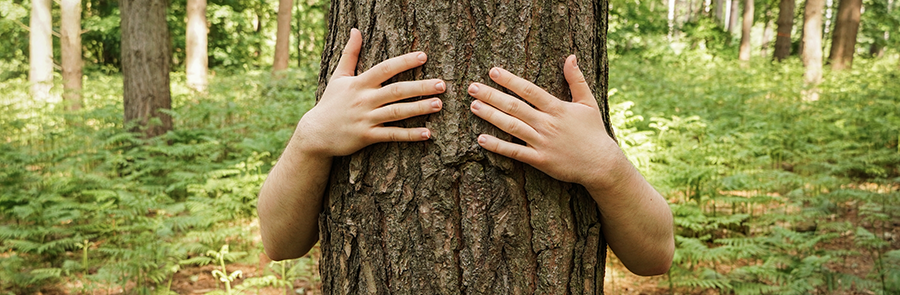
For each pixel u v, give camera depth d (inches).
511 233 39.6
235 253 143.0
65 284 148.6
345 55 41.8
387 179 40.5
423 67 39.6
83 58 770.2
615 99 276.2
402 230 40.6
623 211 40.6
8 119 300.2
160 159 227.5
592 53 43.2
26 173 204.1
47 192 187.9
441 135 39.3
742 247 141.1
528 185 39.6
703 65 565.0
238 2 794.2
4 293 141.1
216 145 243.9
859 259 164.7
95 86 466.0
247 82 453.1
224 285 149.9
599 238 44.6
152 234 149.1
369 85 38.9
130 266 139.3
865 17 873.5
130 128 267.1
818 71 496.7
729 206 198.8
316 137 39.8
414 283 40.7
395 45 40.3
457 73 39.1
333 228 43.7
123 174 213.2
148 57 277.9
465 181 39.5
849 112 285.4
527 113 37.3
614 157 37.9
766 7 1058.7
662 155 196.5
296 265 141.8
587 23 42.1
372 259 41.8
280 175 42.8
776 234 150.6
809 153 221.9
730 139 201.5
